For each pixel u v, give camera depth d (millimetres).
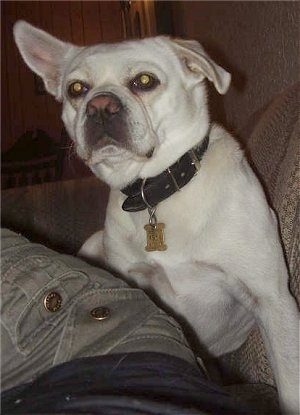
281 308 1379
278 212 1512
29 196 2328
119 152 1413
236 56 2785
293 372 1331
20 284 723
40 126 6234
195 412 545
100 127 1407
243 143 1954
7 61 6285
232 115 2898
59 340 700
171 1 4090
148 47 1515
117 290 768
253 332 1642
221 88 1449
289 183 1481
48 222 2268
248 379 1599
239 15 2689
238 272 1413
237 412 623
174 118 1455
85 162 1478
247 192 1438
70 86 1555
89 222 2248
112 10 6125
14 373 687
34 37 1712
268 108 1894
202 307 1559
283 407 1310
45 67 1748
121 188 1509
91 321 715
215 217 1413
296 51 2014
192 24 3711
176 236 1444
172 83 1476
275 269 1398
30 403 591
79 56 1596
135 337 705
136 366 636
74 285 748
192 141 1457
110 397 547
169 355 668
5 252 777
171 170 1441
